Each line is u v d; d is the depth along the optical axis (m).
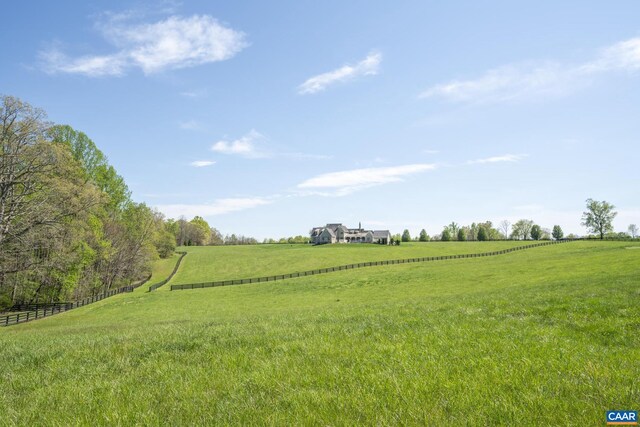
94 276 62.97
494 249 105.00
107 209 73.25
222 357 8.81
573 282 25.11
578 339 8.68
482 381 5.96
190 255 113.69
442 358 7.46
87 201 42.31
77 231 45.38
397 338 9.58
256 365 7.93
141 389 6.89
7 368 9.40
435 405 5.10
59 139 60.41
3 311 44.03
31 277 44.31
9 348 12.20
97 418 5.52
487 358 7.17
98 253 59.59
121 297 52.84
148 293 55.50
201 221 188.12
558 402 4.98
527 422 4.52
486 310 13.69
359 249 109.81
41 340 14.44
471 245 118.62
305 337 10.45
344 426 4.68
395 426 4.60
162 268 92.69
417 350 8.23
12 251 36.78
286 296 44.25
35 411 6.10
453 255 88.56
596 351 7.46
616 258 47.66
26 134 35.22
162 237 107.25
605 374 5.94
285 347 9.24
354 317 14.24
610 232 117.94
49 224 37.41
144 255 78.75
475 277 45.03
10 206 36.38
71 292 54.94
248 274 78.06
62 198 39.19
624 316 10.51
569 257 57.22
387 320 12.69
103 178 71.50
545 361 6.85
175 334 12.39
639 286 17.12
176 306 41.47
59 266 42.06
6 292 47.84
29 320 35.84
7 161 34.47
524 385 5.69
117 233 70.50
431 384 5.94
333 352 8.51
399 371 6.79
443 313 13.70
